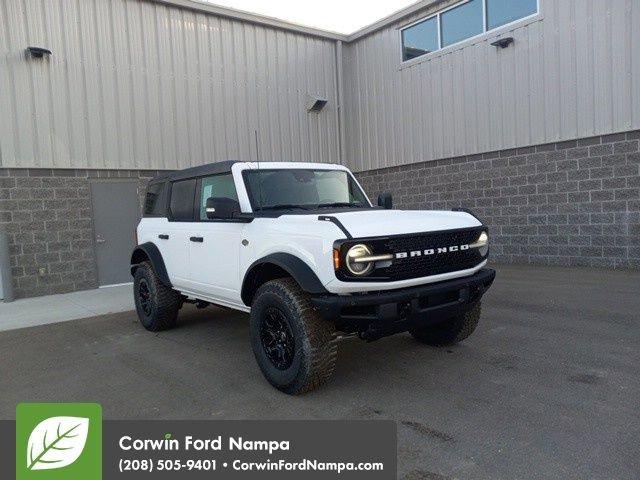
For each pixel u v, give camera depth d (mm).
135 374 4891
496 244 11391
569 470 2885
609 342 5207
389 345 5422
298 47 13688
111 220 10766
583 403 3771
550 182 10352
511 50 10773
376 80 13930
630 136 9180
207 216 5328
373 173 14234
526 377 4344
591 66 9578
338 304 3729
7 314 8219
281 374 4145
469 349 5184
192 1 11680
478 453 3123
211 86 12156
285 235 4172
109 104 10680
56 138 10031
